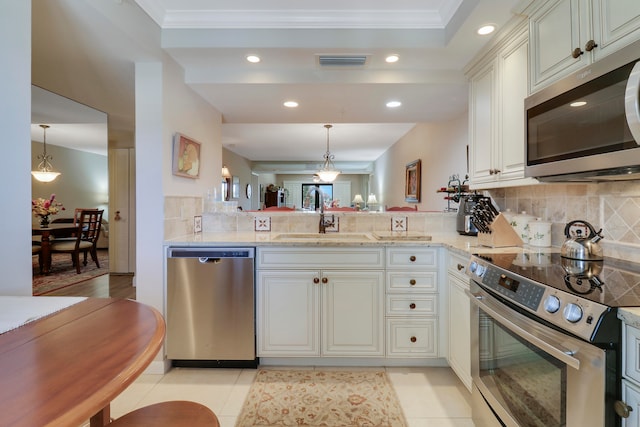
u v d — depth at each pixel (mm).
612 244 1536
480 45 2084
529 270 1306
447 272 2117
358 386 1998
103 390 629
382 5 2035
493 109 2012
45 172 3846
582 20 1261
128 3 1825
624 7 1080
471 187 2318
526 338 1105
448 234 2625
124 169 4918
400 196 6051
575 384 936
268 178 11789
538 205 2074
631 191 1442
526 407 1183
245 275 2156
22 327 922
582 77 1196
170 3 2018
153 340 848
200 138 2764
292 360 2262
